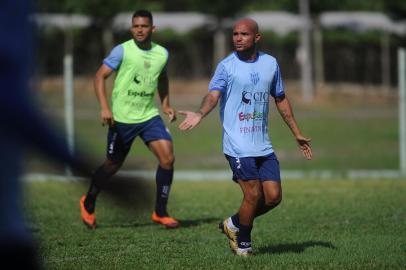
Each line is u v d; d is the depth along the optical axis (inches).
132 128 1113.4
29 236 428.8
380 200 1432.1
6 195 388.2
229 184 1946.4
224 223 887.1
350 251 913.5
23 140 352.2
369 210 1293.1
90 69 5442.9
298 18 5890.8
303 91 5068.9
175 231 1099.3
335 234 1053.2
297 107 4719.5
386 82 5994.1
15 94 356.8
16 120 350.3
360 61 6220.5
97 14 5260.8
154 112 1126.4
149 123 1118.4
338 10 6555.1
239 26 842.8
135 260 870.4
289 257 871.7
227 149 854.5
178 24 6072.8
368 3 7288.4
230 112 850.8
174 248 952.3
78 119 3722.9
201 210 1339.8
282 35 6102.4
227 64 847.1
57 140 341.1
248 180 845.8
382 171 2486.5
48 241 1002.1
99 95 1094.4
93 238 1035.9
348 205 1360.7
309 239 1013.2
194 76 5885.8
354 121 4114.2
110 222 1184.8
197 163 2965.1
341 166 2810.0
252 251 891.4
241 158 844.0
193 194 1630.2
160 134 1118.4
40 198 1485.0
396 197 1485.0
